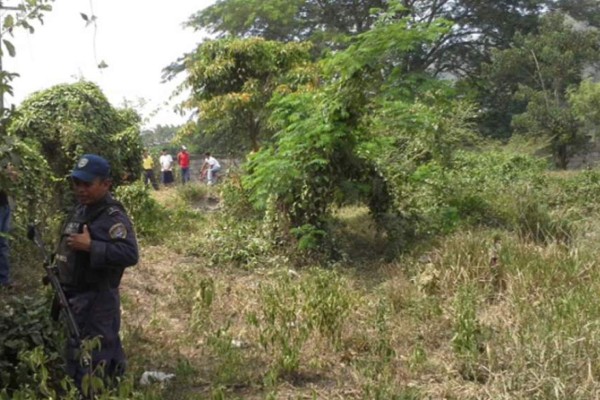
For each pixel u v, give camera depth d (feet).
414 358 17.08
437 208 33.63
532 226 31.86
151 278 27.04
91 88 34.76
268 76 49.78
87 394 13.01
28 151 27.12
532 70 95.25
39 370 14.23
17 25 14.48
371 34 30.58
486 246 25.72
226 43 49.29
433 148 36.91
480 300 21.84
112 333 14.42
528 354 15.79
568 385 14.62
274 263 30.04
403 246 30.17
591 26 122.93
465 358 16.88
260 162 32.01
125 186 36.50
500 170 47.70
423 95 33.76
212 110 47.83
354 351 18.33
